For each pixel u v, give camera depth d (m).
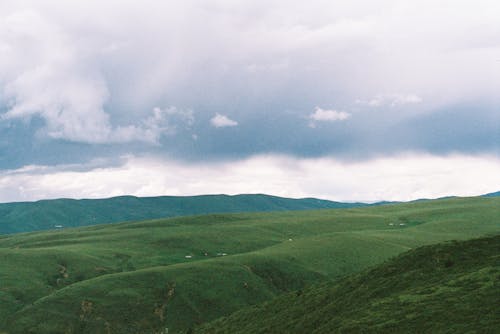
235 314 112.31
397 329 61.31
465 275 70.81
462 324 56.34
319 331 74.12
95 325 165.62
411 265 83.75
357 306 77.19
